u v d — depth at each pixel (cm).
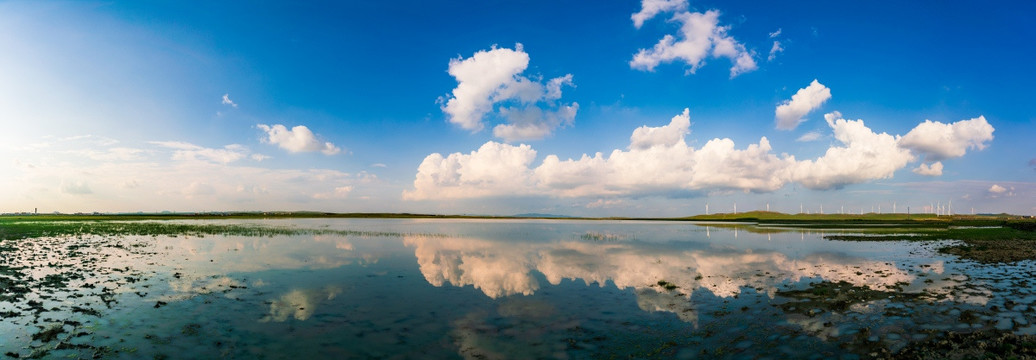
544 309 1642
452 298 1828
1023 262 2827
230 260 2955
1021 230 6744
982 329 1303
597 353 1172
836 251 3703
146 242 4253
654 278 2319
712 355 1143
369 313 1581
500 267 2734
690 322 1455
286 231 6412
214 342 1245
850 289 1959
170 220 11494
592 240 5088
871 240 4953
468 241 4859
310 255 3300
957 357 1078
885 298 1761
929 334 1269
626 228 9000
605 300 1791
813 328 1356
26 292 1788
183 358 1116
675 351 1178
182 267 2600
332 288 2031
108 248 3603
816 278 2286
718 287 2053
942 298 1742
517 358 1138
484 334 1341
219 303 1703
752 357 1119
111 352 1145
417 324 1447
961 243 4372
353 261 2988
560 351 1190
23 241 4009
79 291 1847
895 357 1091
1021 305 1606
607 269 2653
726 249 3925
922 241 4706
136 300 1716
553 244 4481
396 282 2191
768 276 2367
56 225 7100
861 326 1366
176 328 1366
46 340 1217
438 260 3078
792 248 4012
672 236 5897
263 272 2469
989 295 1791
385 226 9094
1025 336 1223
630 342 1259
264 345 1227
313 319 1496
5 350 1130
